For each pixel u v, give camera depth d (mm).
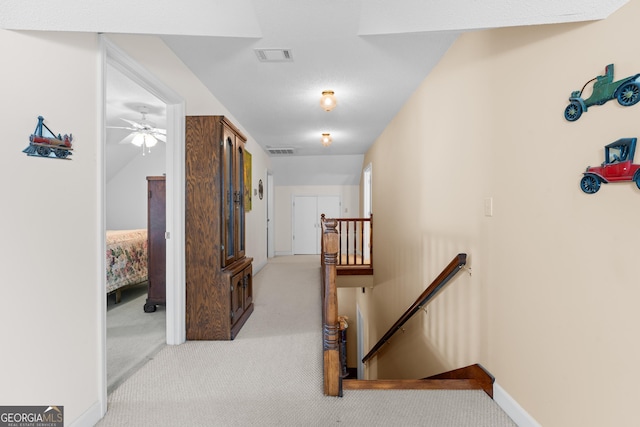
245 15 1644
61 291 1405
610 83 1128
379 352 4766
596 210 1191
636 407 1057
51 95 1351
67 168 1431
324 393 1862
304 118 4156
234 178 3002
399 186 3852
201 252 2604
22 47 1234
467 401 1797
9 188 1188
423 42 2271
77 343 1493
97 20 1331
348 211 8328
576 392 1283
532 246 1521
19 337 1227
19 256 1223
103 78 1636
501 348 1761
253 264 5441
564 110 1327
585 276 1240
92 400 1586
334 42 2219
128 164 6254
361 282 5473
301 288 4535
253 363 2250
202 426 1591
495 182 1813
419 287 3119
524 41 1564
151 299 3418
